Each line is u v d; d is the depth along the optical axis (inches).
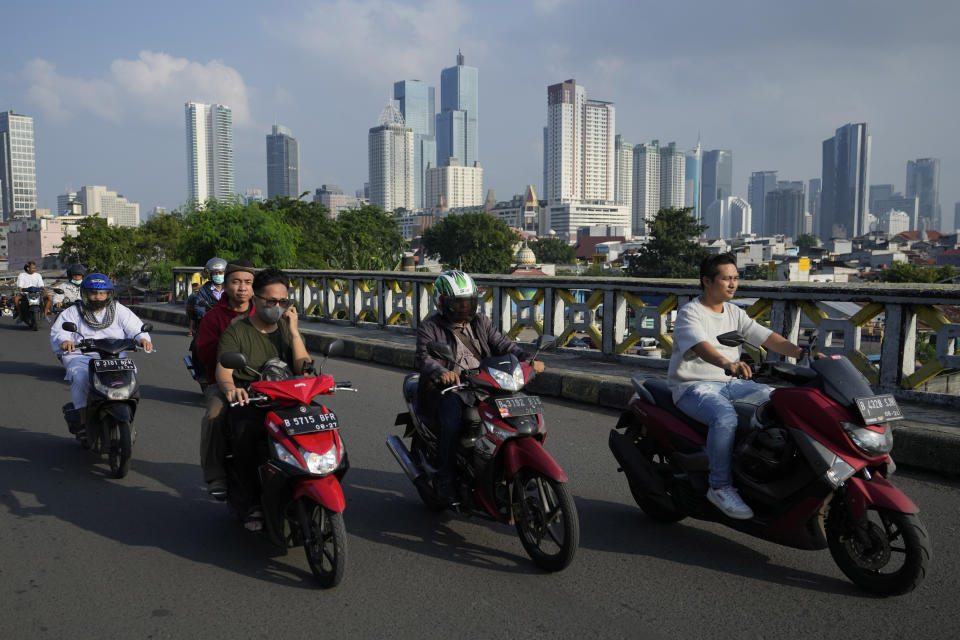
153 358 454.6
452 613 130.3
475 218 4254.4
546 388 315.3
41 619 129.2
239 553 160.1
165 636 122.9
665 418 165.3
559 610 131.3
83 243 2561.5
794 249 5944.9
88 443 231.8
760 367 146.8
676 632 122.7
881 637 120.3
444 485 161.9
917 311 240.7
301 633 123.5
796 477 137.6
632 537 166.7
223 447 164.1
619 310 338.6
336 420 145.1
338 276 539.2
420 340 170.4
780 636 121.0
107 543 165.6
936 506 179.5
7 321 738.8
